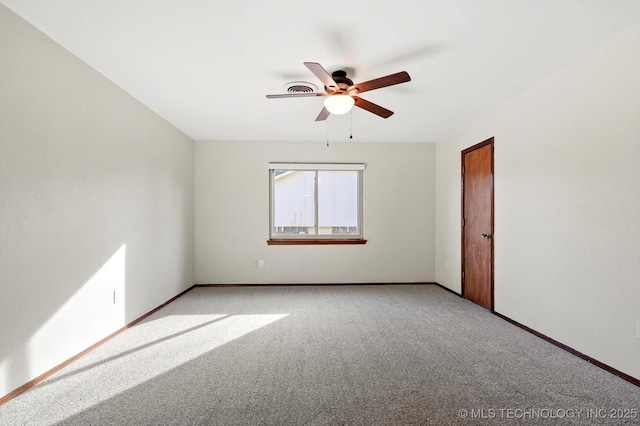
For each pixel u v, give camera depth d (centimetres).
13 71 190
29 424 168
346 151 520
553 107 273
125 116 309
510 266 331
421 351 259
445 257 489
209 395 195
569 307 257
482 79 284
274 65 258
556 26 205
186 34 215
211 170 504
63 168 229
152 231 364
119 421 170
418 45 228
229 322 331
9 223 188
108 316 282
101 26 205
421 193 523
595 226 234
